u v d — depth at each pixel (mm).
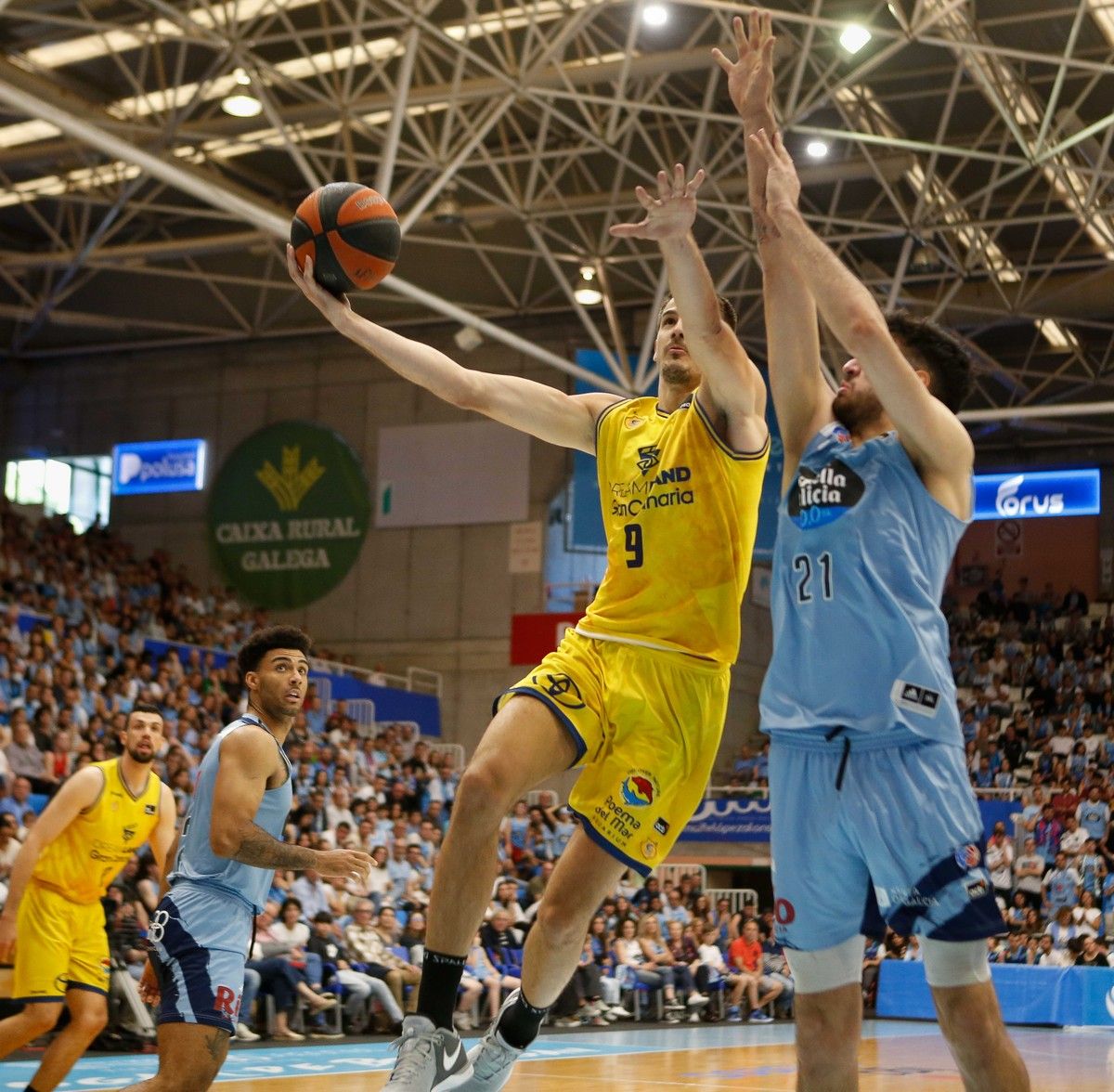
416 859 17266
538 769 4129
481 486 28375
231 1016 4812
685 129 23516
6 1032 5980
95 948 6184
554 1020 15977
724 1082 10117
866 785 3463
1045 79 21406
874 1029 17688
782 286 3838
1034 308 26250
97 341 31219
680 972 17938
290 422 29938
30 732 15305
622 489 4531
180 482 30531
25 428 31875
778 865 3637
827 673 3523
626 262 26438
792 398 3814
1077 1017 18438
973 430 33188
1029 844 21828
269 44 21344
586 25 19062
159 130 20672
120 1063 10156
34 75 21312
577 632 4465
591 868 4289
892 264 27203
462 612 28078
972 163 23812
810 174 22922
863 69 18031
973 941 3438
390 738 24062
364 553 29000
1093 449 33312
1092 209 22625
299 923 13625
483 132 19125
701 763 4422
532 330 28797
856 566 3527
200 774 4988
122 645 22188
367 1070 10242
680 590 4375
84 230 24766
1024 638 31531
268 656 5156
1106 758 26156
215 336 30438
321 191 4434
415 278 28156
